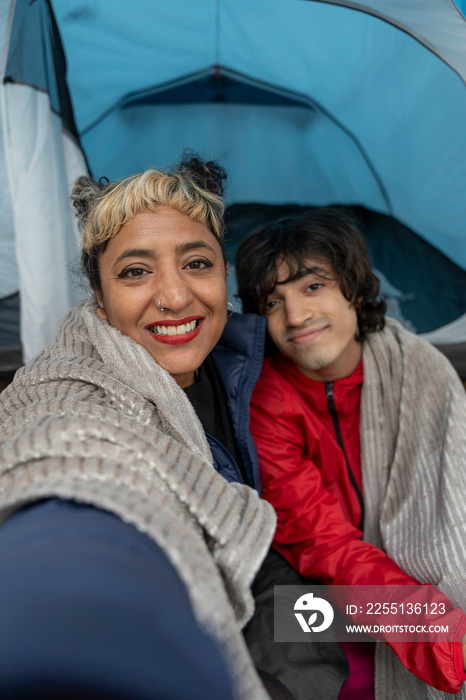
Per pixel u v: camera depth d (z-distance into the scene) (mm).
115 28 2229
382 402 1271
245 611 573
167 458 562
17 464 499
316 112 3076
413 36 1864
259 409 1270
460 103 2184
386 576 1000
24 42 1554
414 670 895
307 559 1092
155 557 399
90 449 505
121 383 709
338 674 922
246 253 1306
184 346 852
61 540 379
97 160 3035
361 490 1264
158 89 2936
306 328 1211
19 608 331
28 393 689
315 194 3396
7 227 1708
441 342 2186
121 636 326
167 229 807
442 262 2664
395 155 2750
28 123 1575
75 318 922
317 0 1890
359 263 1260
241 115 3188
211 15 2258
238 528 582
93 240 850
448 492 1041
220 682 357
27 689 311
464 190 2445
